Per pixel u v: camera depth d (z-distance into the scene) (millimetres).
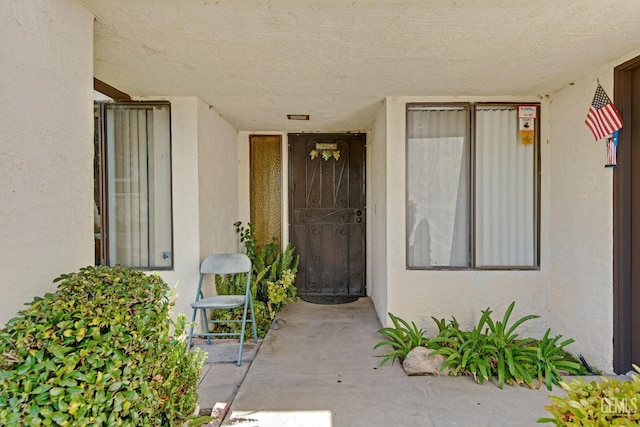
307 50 2287
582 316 2830
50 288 1531
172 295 1660
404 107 3338
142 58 2412
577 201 2893
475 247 3361
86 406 1061
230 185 4434
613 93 2520
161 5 1762
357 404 2240
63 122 1629
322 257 5004
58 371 1067
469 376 2598
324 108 3711
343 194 4961
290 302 4578
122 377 1158
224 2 1738
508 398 2299
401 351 2893
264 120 4227
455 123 3387
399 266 3379
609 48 2275
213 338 3434
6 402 1005
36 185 1465
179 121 3328
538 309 3316
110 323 1218
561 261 3107
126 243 3406
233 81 2879
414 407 2203
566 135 3033
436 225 3412
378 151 3893
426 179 3404
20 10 1384
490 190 3375
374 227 4406
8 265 1329
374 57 2410
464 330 3330
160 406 1361
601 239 2631
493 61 2488
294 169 4953
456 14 1854
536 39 2148
